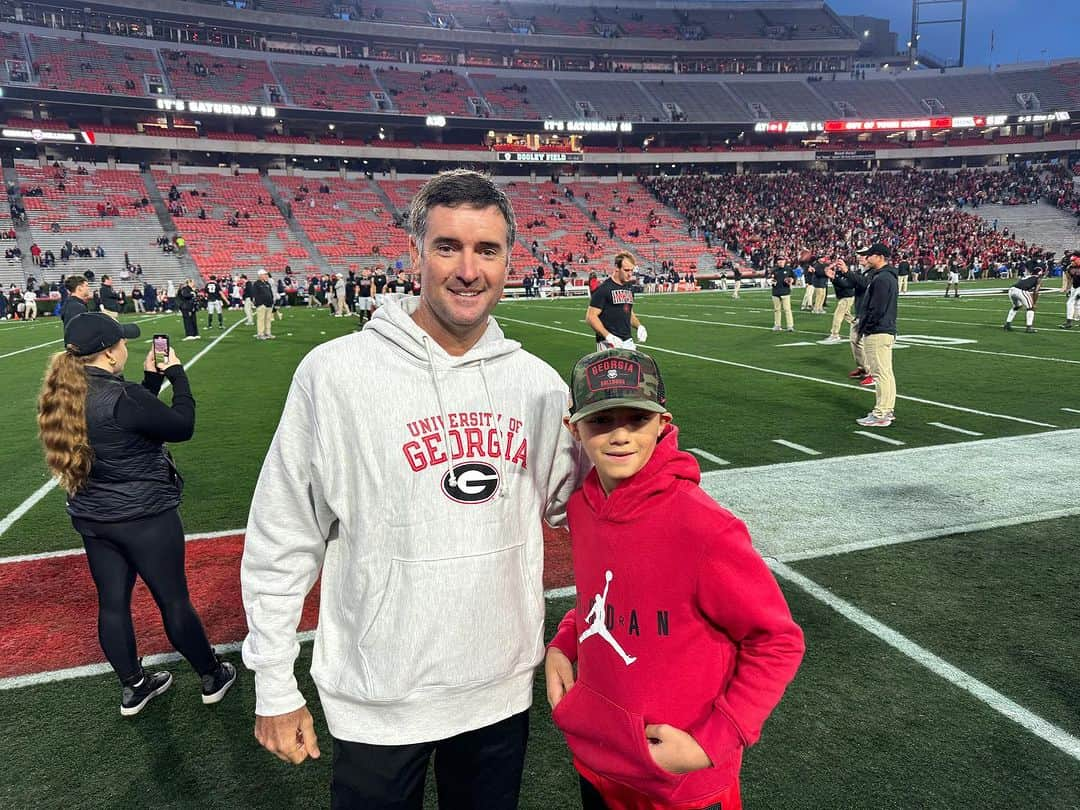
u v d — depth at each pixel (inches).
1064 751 101.2
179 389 111.3
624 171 2247.8
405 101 2031.3
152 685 117.8
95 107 1673.2
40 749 106.0
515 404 63.0
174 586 111.5
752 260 1780.3
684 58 2464.3
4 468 263.1
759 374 425.1
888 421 294.4
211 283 839.1
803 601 146.8
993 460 243.0
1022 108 2315.5
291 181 1809.8
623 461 55.6
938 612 141.3
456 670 59.2
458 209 57.4
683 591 55.5
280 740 58.7
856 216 2018.9
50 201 1457.9
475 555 59.6
